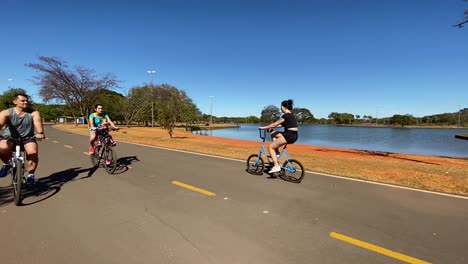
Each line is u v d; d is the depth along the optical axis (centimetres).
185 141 1916
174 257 330
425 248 361
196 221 436
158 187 628
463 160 1398
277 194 586
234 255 337
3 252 339
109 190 600
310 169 855
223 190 610
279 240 376
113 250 346
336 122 14662
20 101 512
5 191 588
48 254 335
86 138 2038
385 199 559
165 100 5266
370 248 359
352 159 1146
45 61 3769
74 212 470
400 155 1586
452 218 462
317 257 335
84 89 4091
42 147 1394
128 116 5344
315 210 492
